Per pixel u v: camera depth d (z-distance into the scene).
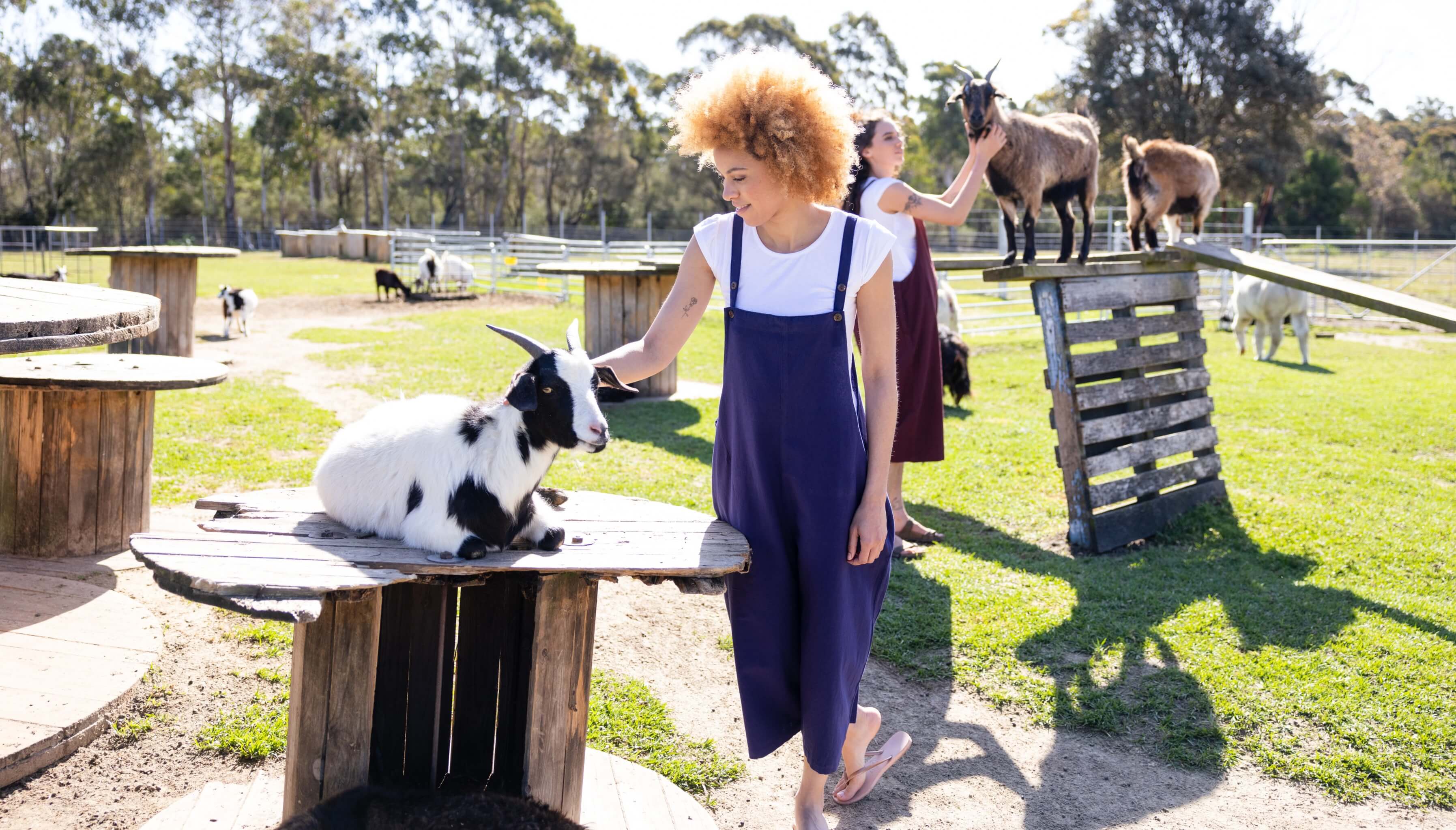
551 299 22.69
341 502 2.73
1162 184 8.06
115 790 3.36
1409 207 63.34
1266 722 4.08
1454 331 5.08
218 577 2.16
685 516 2.99
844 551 2.68
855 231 2.63
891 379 2.74
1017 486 7.59
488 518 2.51
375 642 2.54
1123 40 40.44
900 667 4.59
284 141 57.06
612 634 4.81
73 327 3.79
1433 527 6.61
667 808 3.27
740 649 2.79
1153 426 6.78
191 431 8.33
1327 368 14.16
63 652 4.09
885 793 3.62
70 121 54.28
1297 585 5.59
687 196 61.66
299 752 2.54
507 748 2.94
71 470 5.19
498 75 58.66
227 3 54.72
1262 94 39.97
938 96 58.16
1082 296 6.44
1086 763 3.85
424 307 20.94
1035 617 5.06
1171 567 5.94
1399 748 3.88
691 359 14.07
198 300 21.67
